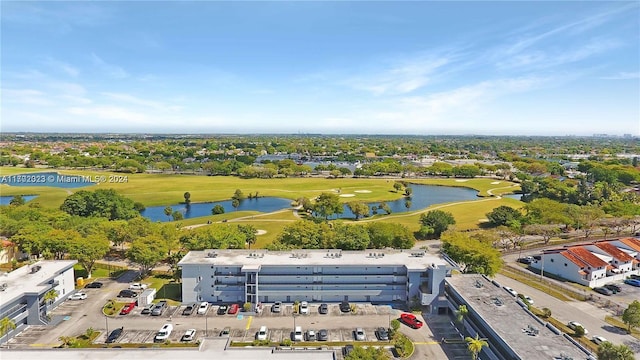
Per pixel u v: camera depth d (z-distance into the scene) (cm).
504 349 5391
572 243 12494
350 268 8131
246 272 7819
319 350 5112
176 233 10775
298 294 8119
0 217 11294
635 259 10175
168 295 8450
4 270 9569
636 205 15400
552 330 5719
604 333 7006
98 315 7519
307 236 9975
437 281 7700
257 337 6738
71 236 9488
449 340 6744
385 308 7938
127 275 9569
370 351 5134
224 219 14888
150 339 6675
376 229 10762
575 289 8994
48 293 7362
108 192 14938
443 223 12925
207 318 7450
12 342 6544
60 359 4853
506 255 11431
